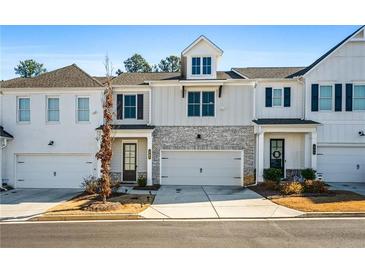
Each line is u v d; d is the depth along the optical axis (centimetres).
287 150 1870
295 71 2083
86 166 1831
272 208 1186
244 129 1831
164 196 1452
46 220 1070
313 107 1833
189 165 1861
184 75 1952
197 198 1400
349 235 852
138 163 1886
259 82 1891
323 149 1844
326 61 1834
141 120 1892
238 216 1080
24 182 1842
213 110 1845
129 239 835
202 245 782
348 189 1586
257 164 1778
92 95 1823
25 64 4912
